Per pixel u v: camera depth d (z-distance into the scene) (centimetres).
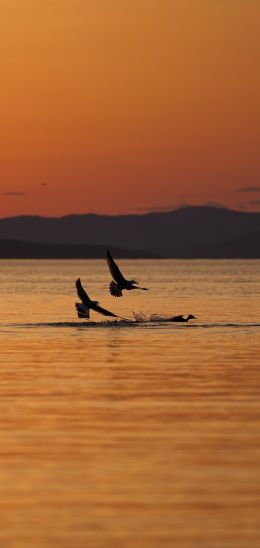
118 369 4700
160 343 6047
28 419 3338
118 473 2591
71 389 4025
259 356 5288
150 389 4031
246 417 3384
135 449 2875
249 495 2386
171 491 2420
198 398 3791
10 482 2506
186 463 2700
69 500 2345
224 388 4062
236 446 2912
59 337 6475
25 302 11519
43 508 2283
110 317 8862
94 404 3647
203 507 2291
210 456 2784
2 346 5838
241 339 6350
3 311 9531
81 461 2727
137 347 5781
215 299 12500
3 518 2206
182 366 4825
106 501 2338
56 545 2020
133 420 3322
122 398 3788
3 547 2005
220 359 5138
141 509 2275
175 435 3072
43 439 3012
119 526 2150
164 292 15162
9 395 3853
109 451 2848
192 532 2106
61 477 2553
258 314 9044
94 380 4300
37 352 5484
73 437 3042
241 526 2147
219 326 7438
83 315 6222
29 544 2028
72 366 4825
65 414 3434
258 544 2027
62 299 12412
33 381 4266
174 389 4031
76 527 2142
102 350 5600
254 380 4309
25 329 7131
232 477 2550
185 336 6562
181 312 9538
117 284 4953
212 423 3275
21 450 2864
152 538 2066
